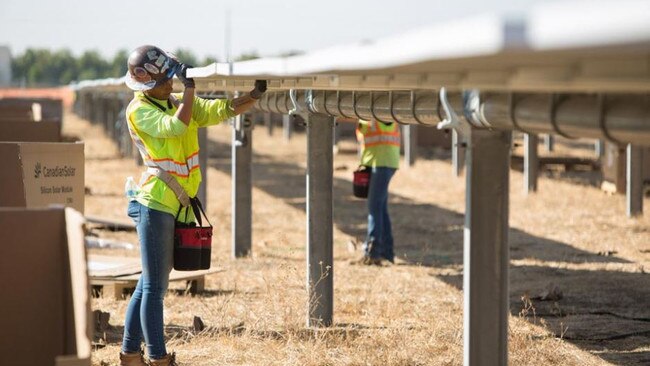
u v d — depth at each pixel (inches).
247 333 606.5
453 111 410.3
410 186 1716.3
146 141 492.1
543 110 336.5
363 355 561.6
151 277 496.1
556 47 202.7
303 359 554.9
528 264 932.0
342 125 3110.2
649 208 1358.3
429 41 247.3
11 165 642.2
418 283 822.5
